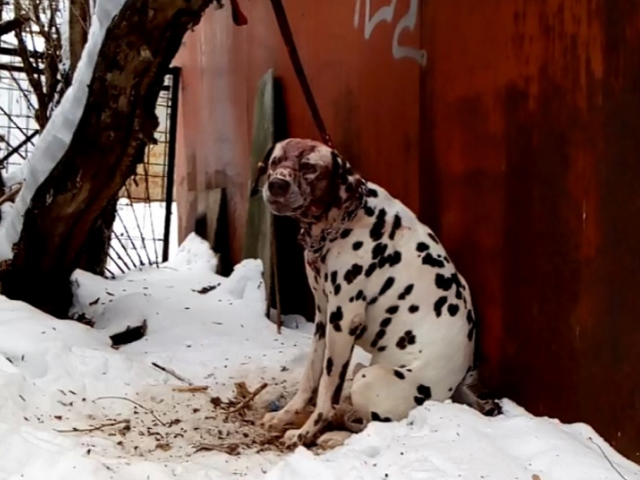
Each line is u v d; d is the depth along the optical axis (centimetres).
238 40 556
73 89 425
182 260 593
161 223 764
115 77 412
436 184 394
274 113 499
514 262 364
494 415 357
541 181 355
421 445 335
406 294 365
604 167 337
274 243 483
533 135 357
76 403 372
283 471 325
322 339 373
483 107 374
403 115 412
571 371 347
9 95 623
